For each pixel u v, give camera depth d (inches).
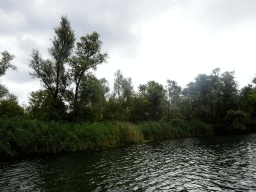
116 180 368.2
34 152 649.0
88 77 1147.9
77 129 782.5
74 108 1000.9
